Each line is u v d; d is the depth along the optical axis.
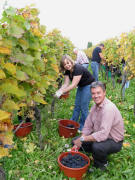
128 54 4.51
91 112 2.72
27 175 2.37
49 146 3.02
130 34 4.95
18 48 1.41
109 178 2.38
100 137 2.42
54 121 3.99
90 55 17.56
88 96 3.70
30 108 2.43
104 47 8.38
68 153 2.66
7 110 1.35
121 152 2.94
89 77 3.63
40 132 2.88
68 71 3.70
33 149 2.93
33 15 1.76
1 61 1.23
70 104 5.25
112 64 6.88
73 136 3.45
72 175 2.28
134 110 4.35
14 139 3.29
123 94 5.48
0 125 1.24
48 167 2.61
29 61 1.40
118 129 2.54
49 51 2.48
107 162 2.64
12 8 1.37
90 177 2.38
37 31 1.60
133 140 3.33
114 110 2.46
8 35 1.34
